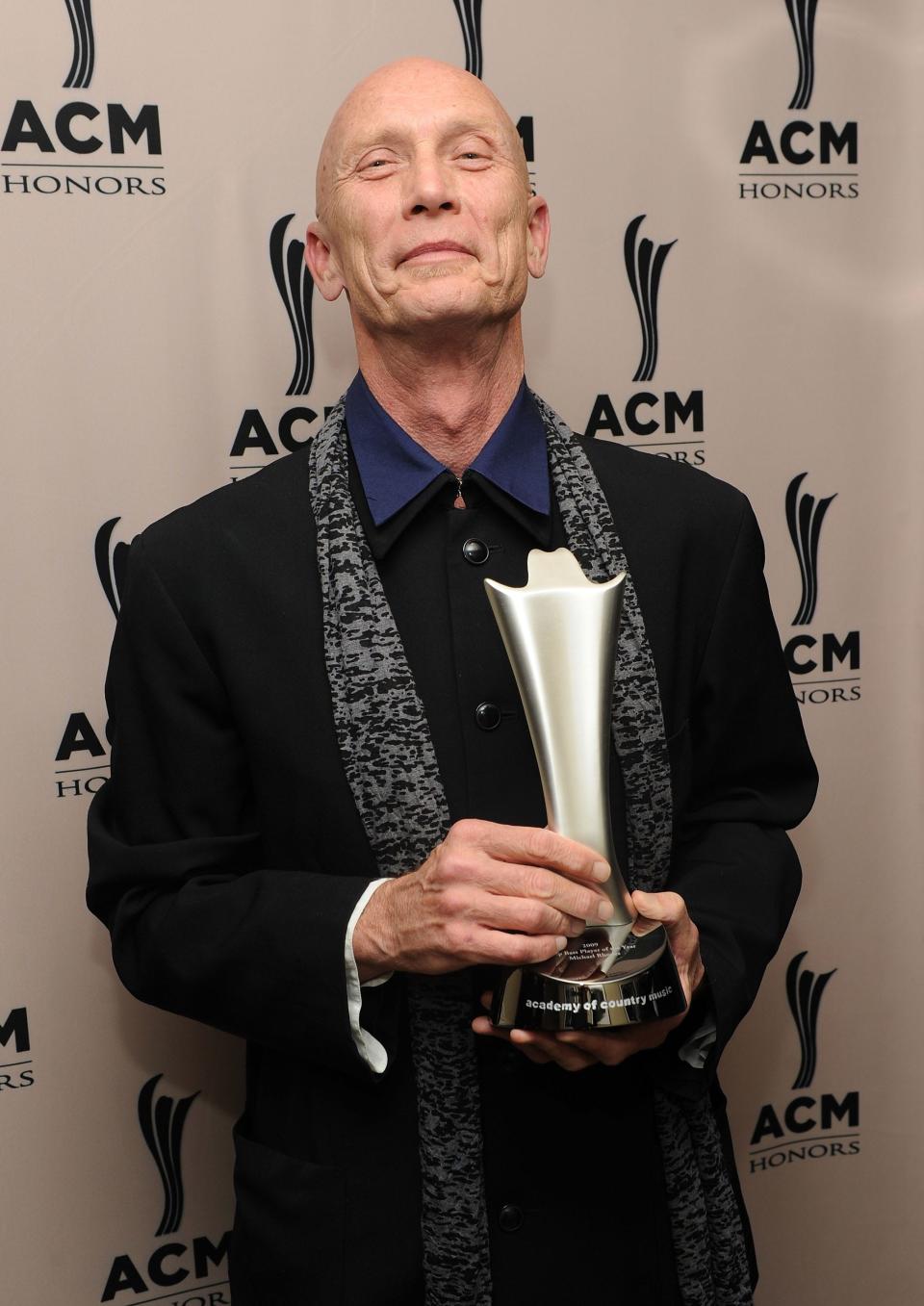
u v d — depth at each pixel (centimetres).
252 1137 97
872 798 139
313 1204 87
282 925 84
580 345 125
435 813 85
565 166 122
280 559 91
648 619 92
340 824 88
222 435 118
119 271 113
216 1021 89
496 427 94
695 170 126
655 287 126
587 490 94
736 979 87
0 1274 120
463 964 78
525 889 76
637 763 89
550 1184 88
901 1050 143
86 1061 121
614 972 77
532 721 78
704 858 97
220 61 113
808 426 132
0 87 108
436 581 90
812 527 134
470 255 89
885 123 130
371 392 95
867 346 133
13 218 110
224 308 117
